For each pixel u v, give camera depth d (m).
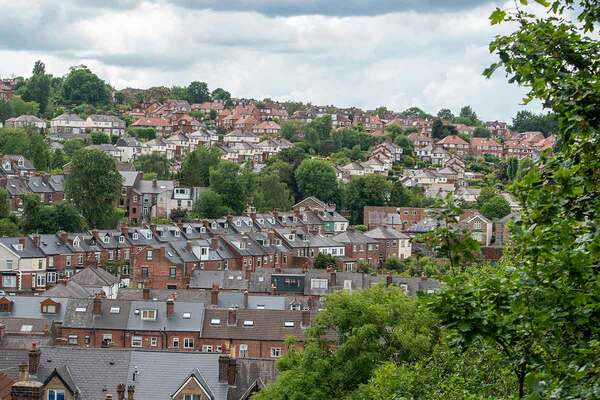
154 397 93.44
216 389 94.25
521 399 29.12
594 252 26.78
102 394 93.38
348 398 72.94
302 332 135.25
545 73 30.50
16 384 87.81
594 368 26.70
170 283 195.00
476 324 28.12
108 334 137.25
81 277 172.50
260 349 135.00
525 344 29.08
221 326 137.25
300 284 172.12
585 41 31.00
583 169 28.75
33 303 140.25
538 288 27.59
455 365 56.38
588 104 29.06
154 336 136.75
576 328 28.41
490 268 55.69
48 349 98.31
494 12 31.23
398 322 79.38
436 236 29.25
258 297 150.38
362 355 77.25
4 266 194.75
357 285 170.00
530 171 28.83
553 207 28.12
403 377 56.62
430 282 164.38
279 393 78.06
